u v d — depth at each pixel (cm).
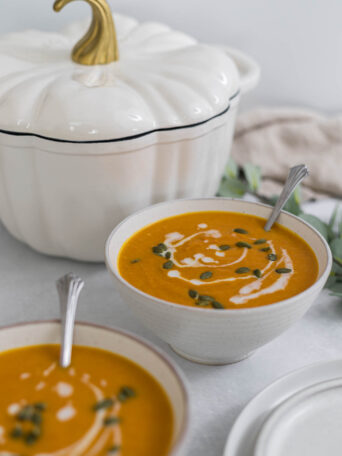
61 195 61
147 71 65
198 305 52
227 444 47
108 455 43
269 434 48
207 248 58
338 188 83
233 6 93
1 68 64
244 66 76
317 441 49
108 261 54
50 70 64
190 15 93
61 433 44
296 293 53
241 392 55
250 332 51
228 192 77
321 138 92
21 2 87
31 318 61
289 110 96
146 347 47
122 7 91
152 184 64
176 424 44
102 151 59
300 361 58
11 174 62
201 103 62
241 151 91
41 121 58
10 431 44
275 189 85
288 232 61
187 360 58
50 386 47
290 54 98
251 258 57
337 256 66
